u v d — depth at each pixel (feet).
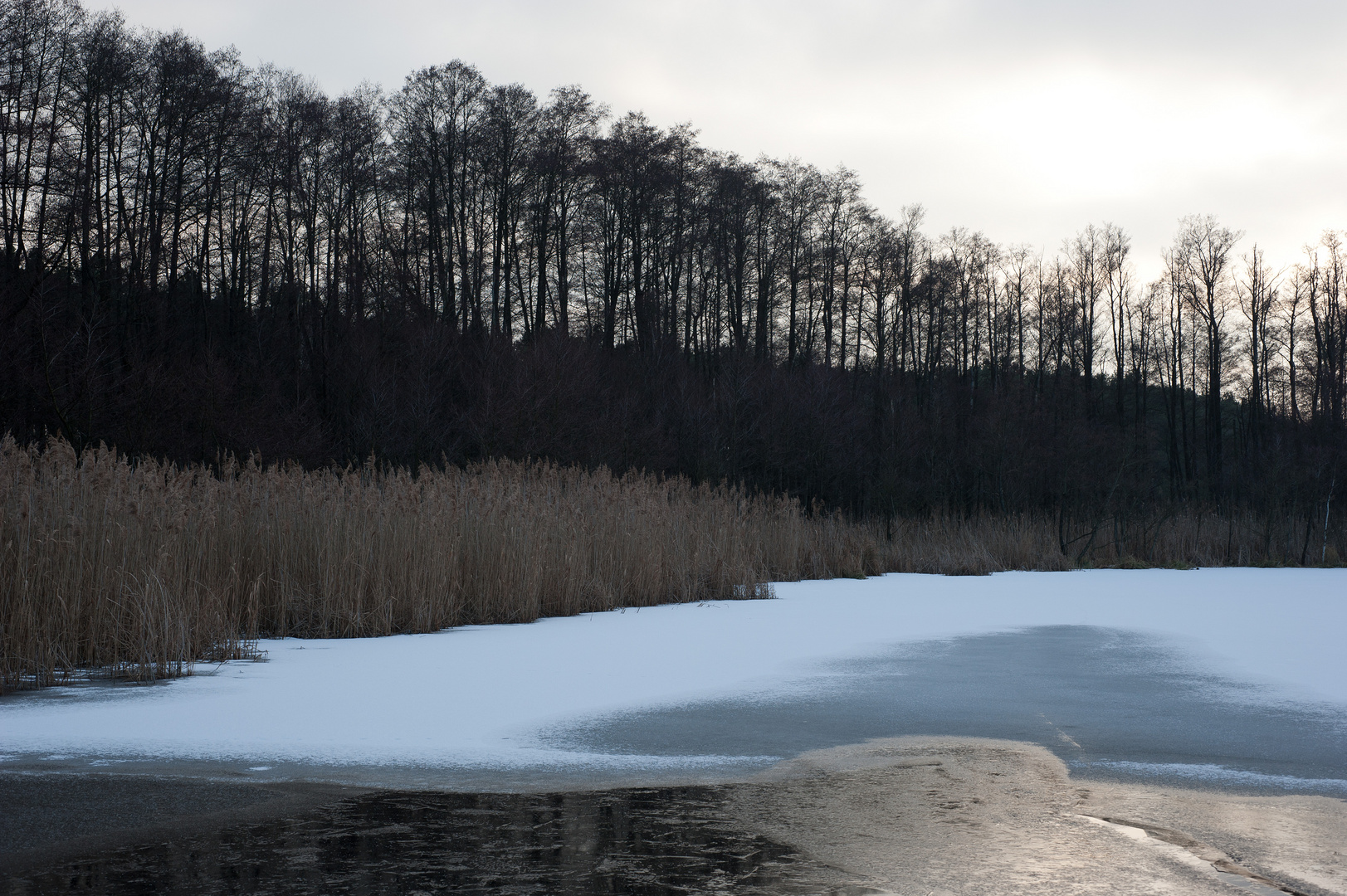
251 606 35.78
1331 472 115.96
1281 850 13.71
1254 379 173.06
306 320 122.93
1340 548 102.27
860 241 169.17
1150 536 101.55
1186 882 12.47
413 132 136.46
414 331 110.83
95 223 102.01
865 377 162.71
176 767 18.34
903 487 119.34
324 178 132.05
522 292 150.71
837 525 84.07
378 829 14.70
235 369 104.73
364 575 37.96
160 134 112.68
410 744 20.17
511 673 28.76
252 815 15.43
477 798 16.38
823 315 172.24
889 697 25.61
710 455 113.60
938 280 172.45
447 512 43.45
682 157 153.17
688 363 149.38
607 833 14.47
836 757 19.27
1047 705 24.57
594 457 100.83
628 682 27.55
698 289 165.99
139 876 12.70
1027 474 112.88
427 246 139.95
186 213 117.60
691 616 44.60
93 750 19.60
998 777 17.74
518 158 142.00
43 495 31.45
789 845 13.89
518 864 13.09
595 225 152.46
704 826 14.80
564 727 21.89
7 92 90.84
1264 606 50.72
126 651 29.81
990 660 32.01
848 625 41.57
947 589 60.95
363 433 98.94
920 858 13.35
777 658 32.27
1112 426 142.31
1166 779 17.60
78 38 100.17
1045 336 187.01
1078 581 69.51
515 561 43.57
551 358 105.60
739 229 157.79
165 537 33.37
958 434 137.69
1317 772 18.12
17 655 26.76
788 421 122.21
